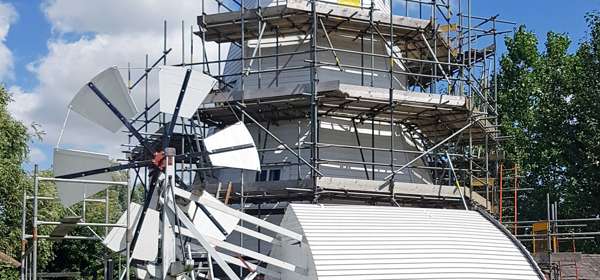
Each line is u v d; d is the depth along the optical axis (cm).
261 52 3641
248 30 3556
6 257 2778
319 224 2628
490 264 2677
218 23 3484
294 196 3158
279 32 3591
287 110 3403
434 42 3550
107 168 2262
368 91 3234
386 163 3519
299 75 3522
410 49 3825
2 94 3928
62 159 2262
